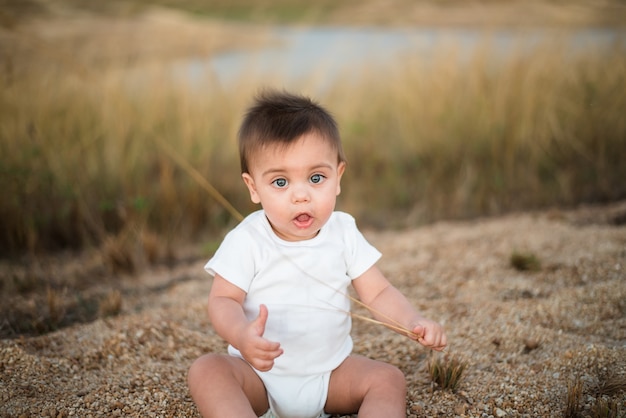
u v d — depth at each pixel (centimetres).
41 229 443
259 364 186
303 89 575
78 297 338
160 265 419
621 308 292
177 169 488
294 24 709
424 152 566
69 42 644
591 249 370
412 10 865
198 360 204
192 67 594
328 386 214
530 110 538
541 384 236
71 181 453
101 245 435
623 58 576
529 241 397
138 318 300
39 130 458
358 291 229
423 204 513
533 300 305
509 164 523
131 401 230
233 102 534
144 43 646
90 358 261
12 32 523
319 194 208
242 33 779
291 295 212
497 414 220
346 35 757
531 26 617
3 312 321
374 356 270
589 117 548
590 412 216
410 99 591
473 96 569
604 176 519
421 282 350
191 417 223
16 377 241
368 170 563
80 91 502
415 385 243
